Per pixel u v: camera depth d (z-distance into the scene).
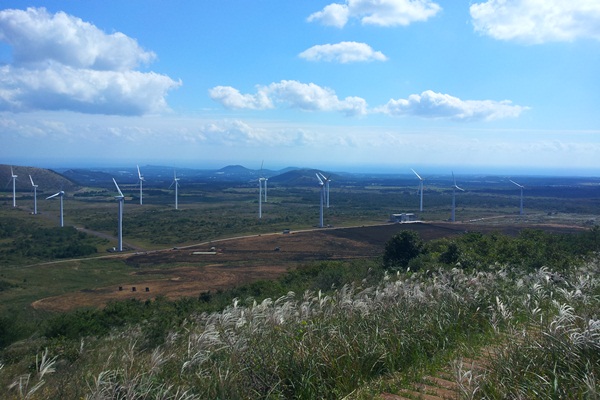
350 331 7.40
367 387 6.18
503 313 8.18
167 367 6.86
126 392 5.71
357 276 23.88
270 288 28.22
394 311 8.50
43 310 34.78
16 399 6.25
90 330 20.30
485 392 5.42
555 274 11.87
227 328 7.52
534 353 6.32
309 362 6.27
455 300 9.30
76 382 6.84
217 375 6.00
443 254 26.28
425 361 7.07
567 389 5.36
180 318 17.19
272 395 5.78
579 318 7.12
